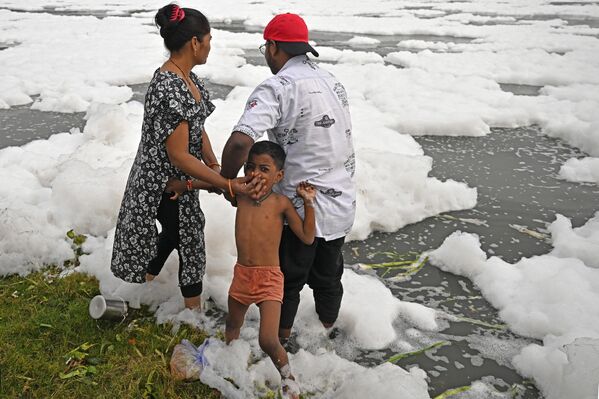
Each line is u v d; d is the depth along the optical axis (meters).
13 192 4.78
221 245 4.03
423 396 2.70
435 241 4.54
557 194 5.41
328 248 2.98
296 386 2.77
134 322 3.35
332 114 2.76
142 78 9.28
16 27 14.64
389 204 4.80
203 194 4.62
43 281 3.72
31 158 5.52
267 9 19.72
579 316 3.41
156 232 3.13
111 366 2.96
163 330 3.29
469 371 3.10
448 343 3.34
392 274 4.07
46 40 12.66
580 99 8.46
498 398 2.91
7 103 7.86
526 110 7.80
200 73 9.71
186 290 3.33
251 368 2.93
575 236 4.46
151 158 2.96
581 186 5.59
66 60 10.47
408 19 17.83
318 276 3.09
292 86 2.66
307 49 2.75
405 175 5.06
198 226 3.20
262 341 2.75
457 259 4.12
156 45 12.23
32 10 19.00
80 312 3.40
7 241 3.90
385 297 3.69
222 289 3.61
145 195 3.02
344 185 2.89
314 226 2.78
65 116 7.40
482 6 22.14
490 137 7.04
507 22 17.48
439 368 3.12
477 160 6.27
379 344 3.29
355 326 3.34
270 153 2.68
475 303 3.75
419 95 8.50
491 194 5.39
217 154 5.68
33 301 3.50
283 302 3.06
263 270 2.85
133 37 13.24
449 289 3.90
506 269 3.98
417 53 11.98
